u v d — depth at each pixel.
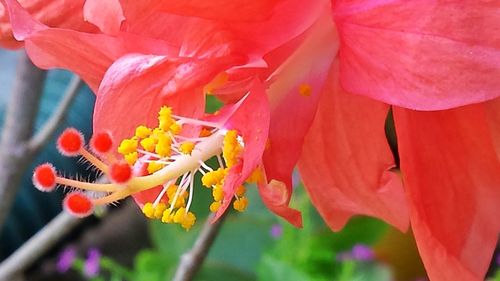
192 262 0.29
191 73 0.22
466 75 0.21
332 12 0.22
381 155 0.24
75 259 0.48
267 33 0.22
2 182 0.31
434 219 0.23
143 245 0.61
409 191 0.23
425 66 0.21
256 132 0.22
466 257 0.23
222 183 0.22
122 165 0.21
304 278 0.39
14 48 0.23
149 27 0.21
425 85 0.21
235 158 0.22
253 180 0.22
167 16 0.21
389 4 0.21
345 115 0.24
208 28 0.22
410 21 0.21
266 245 0.45
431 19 0.21
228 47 0.22
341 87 0.23
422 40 0.21
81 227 0.56
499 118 0.22
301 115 0.23
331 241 0.44
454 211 0.23
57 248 0.57
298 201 0.42
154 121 0.22
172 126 0.22
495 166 0.23
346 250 0.44
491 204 0.23
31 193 0.52
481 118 0.22
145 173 0.22
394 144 0.28
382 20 0.21
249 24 0.22
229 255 0.45
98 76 0.23
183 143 0.22
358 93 0.22
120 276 0.57
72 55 0.22
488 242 0.23
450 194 0.23
